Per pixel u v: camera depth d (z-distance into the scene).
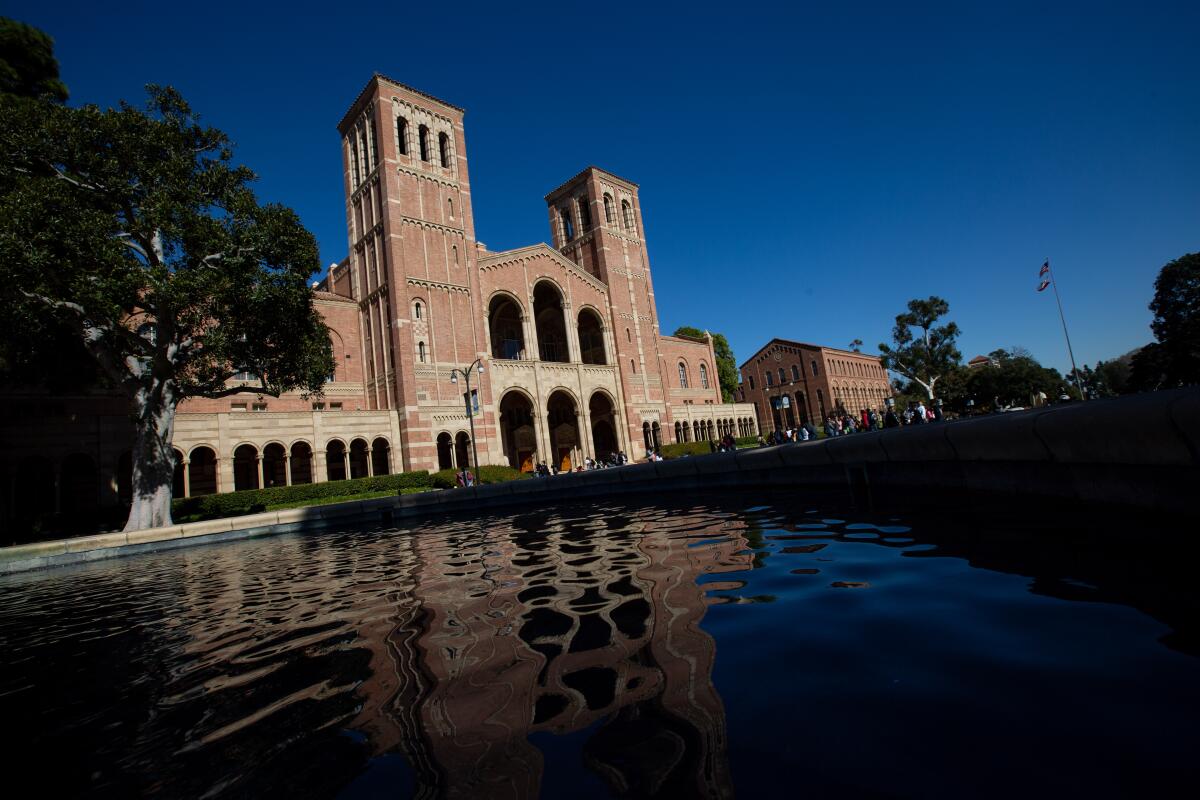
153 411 22.02
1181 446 4.07
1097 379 93.62
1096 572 3.66
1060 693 2.22
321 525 21.14
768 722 2.30
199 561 14.12
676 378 66.12
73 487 30.91
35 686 4.45
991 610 3.27
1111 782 1.66
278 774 2.41
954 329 71.06
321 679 3.64
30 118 19.36
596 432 55.69
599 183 57.94
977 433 7.21
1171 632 2.62
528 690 2.96
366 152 43.44
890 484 9.90
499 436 42.16
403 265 39.34
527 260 47.97
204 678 4.09
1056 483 6.01
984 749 1.91
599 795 1.90
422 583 6.78
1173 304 50.72
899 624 3.26
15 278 17.28
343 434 35.72
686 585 4.89
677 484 16.34
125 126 20.36
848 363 85.50
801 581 4.54
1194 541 3.97
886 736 2.08
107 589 10.59
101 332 20.91
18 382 23.45
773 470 13.48
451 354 40.62
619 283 56.75
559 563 6.89
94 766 2.77
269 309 21.72
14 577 15.80
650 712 2.53
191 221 20.67
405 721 2.78
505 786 2.04
